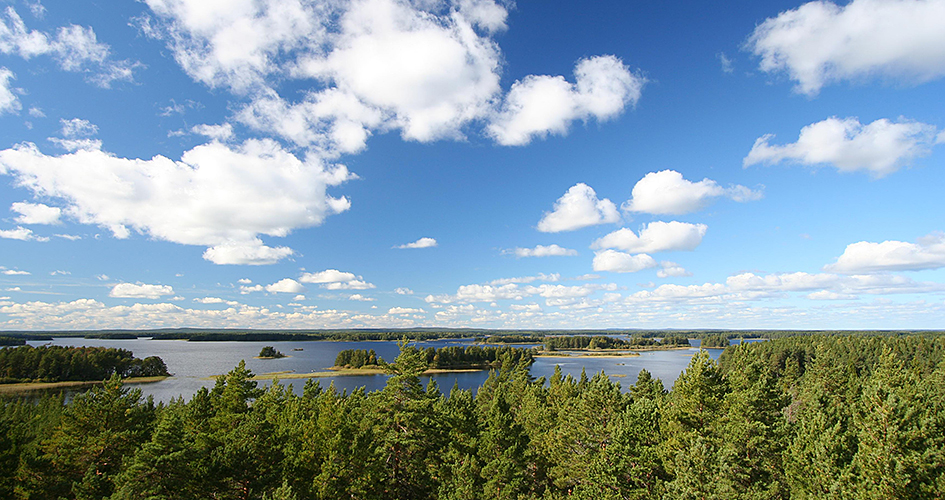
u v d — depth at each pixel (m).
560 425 48.59
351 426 38.50
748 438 34.88
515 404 75.31
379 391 45.06
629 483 35.81
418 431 41.53
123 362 177.25
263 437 39.28
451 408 52.81
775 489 30.19
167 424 33.38
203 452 34.41
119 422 41.47
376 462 36.59
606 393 47.72
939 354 109.25
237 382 49.00
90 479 34.97
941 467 28.34
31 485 36.88
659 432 41.56
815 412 35.16
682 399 41.78
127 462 36.00
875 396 30.08
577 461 42.34
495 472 37.16
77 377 163.38
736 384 44.34
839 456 30.02
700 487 29.06
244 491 34.56
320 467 35.97
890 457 27.56
